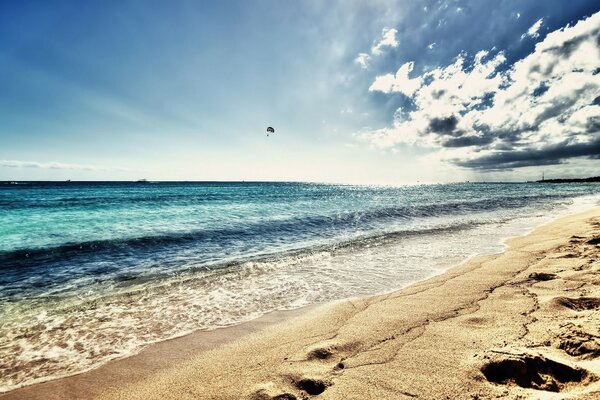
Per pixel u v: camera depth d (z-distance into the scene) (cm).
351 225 1869
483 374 339
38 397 366
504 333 431
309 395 336
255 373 390
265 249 1234
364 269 939
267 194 6028
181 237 1433
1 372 423
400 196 5372
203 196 5088
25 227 1711
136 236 1427
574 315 465
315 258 1084
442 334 451
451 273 824
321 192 7388
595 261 769
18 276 880
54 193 5734
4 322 587
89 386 386
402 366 373
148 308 655
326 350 433
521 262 860
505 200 3972
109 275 891
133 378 400
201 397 349
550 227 1545
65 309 649
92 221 1959
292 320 574
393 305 607
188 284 812
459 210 2712
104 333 540
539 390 304
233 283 820
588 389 279
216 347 477
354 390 332
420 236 1468
